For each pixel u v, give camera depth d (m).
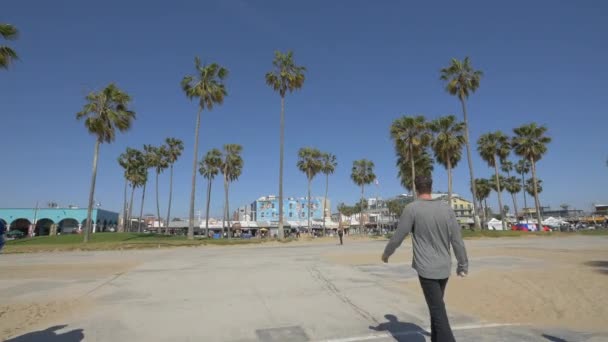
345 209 139.88
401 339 4.96
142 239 38.69
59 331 5.70
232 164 65.62
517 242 29.16
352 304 7.24
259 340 5.11
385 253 4.20
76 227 77.44
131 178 69.81
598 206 120.19
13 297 8.60
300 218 115.12
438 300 3.86
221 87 40.09
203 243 33.41
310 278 10.59
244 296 8.21
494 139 55.12
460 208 113.88
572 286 8.49
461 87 44.44
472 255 17.00
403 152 46.47
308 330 5.53
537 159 50.72
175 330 5.67
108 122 34.88
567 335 5.01
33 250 28.02
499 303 7.14
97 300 8.12
